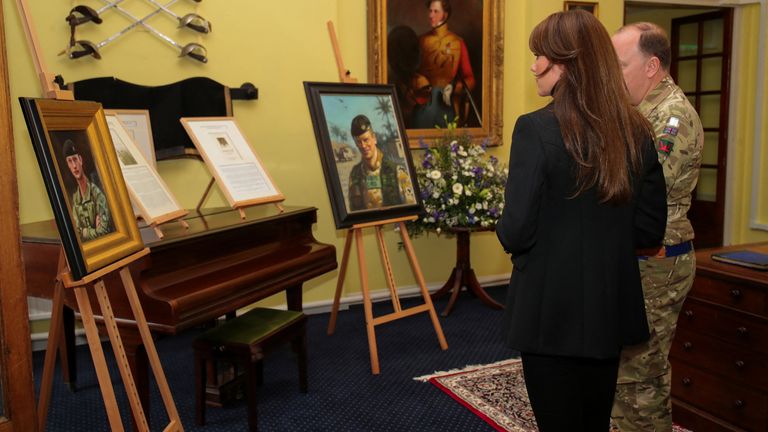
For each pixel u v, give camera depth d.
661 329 2.04
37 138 1.71
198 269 2.64
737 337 2.45
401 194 3.67
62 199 1.73
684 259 2.02
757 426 2.40
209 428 2.80
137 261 2.34
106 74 3.71
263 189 3.17
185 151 3.72
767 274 2.42
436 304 4.68
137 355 2.36
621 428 2.14
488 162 4.38
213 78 4.00
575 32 1.53
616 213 1.54
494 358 3.61
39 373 3.49
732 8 5.80
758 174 5.82
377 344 3.86
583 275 1.50
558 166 1.49
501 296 4.89
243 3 4.04
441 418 2.86
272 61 4.16
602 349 1.49
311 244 3.36
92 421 2.91
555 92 1.58
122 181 2.13
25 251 2.49
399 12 4.54
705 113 6.29
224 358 2.72
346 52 4.50
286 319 2.98
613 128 1.49
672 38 6.56
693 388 2.64
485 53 4.87
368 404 3.02
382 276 4.78
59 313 2.31
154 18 3.81
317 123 3.41
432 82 4.72
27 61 3.55
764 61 5.68
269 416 2.91
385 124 3.70
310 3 4.21
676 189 1.98
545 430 1.58
